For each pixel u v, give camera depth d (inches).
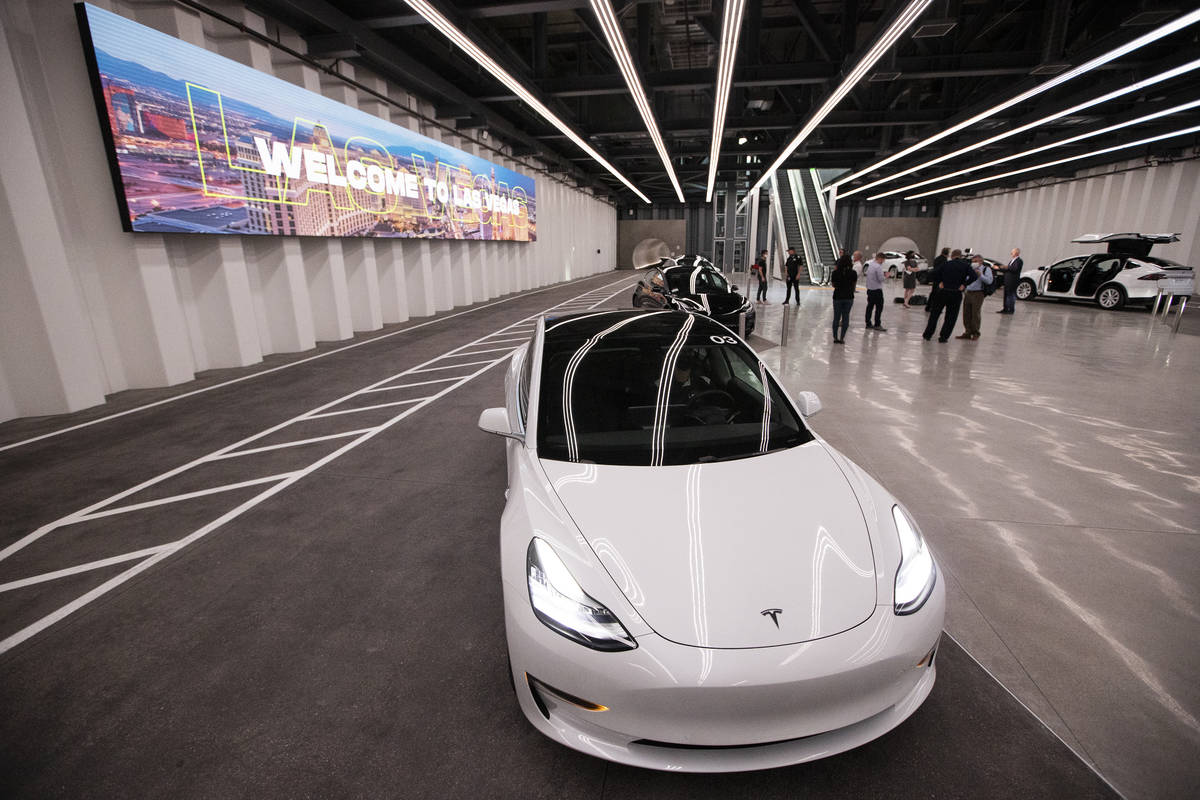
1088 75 494.6
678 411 100.5
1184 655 88.4
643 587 66.3
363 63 433.7
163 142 269.3
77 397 239.0
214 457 185.5
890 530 77.2
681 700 59.9
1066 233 873.5
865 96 575.2
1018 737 74.2
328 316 414.6
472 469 172.6
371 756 73.4
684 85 447.8
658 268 473.1
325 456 185.2
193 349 312.0
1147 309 592.7
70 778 71.0
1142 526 129.8
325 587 112.3
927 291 900.6
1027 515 135.9
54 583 115.8
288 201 354.6
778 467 88.3
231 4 313.4
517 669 69.1
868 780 68.9
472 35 313.6
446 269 593.6
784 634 61.9
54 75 238.8
